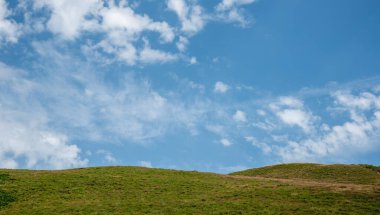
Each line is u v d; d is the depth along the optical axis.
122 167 63.69
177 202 42.94
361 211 37.56
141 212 39.41
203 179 55.91
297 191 46.03
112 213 39.12
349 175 62.69
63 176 54.22
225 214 38.47
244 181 55.28
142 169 62.16
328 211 38.03
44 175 54.81
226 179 56.88
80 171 59.16
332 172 65.62
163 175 57.66
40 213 39.28
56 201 43.47
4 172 56.34
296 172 70.19
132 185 50.47
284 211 38.56
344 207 38.97
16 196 44.97
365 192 43.81
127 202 42.97
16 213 39.47
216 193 47.09
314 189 46.62
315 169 69.75
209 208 40.50
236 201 42.91
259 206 40.56
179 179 54.78
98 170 60.03
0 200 43.22
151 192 47.44
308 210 38.56
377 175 61.34
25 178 52.53
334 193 43.94
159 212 39.38
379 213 36.88
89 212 39.50
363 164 70.06
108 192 47.25
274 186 49.84
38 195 45.59
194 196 45.75
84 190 47.81
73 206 41.53
